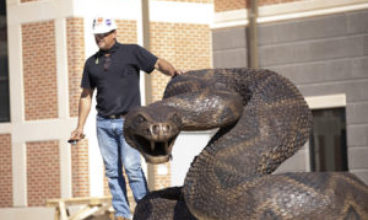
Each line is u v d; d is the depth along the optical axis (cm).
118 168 1026
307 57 2336
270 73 827
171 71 1014
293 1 2355
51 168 2267
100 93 1027
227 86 836
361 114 2262
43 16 2269
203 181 753
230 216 716
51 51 2261
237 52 2436
